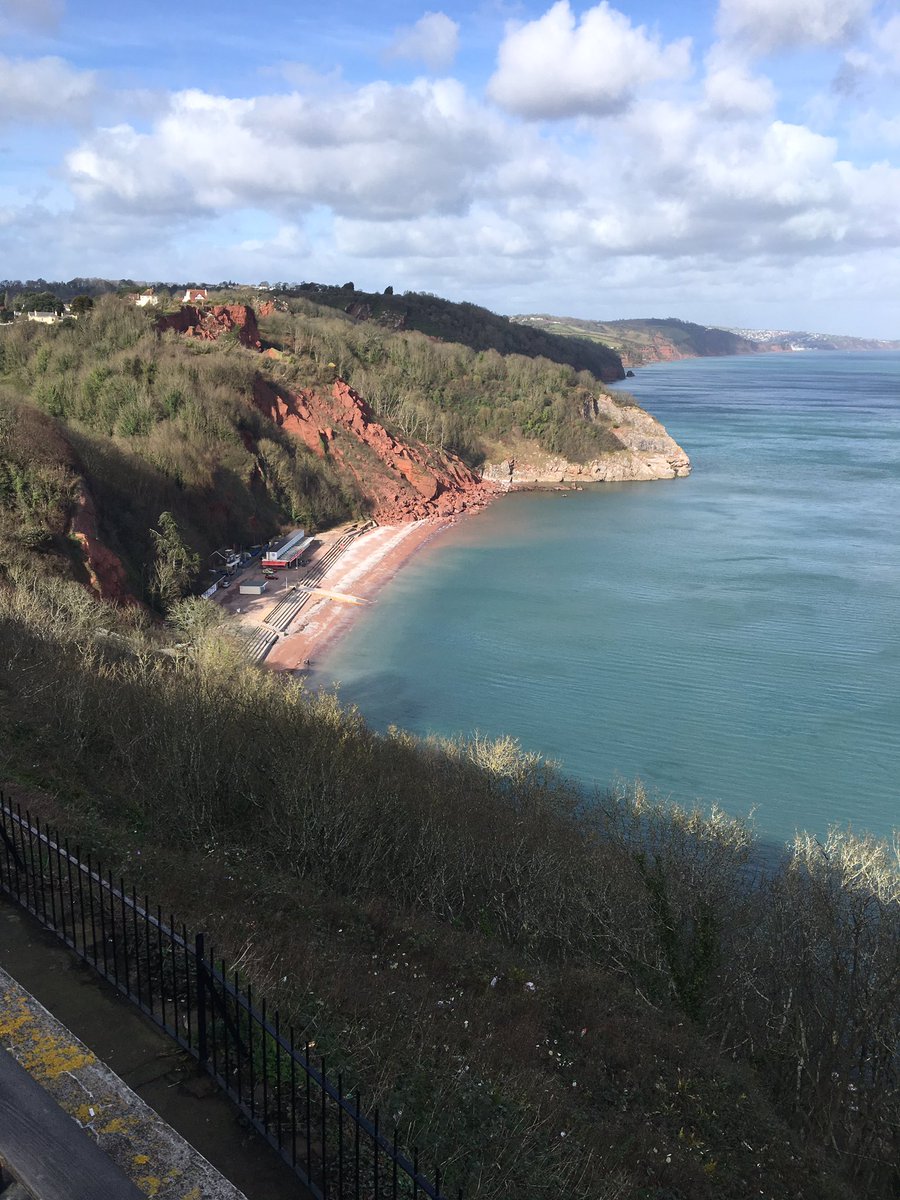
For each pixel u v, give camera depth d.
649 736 64.62
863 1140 20.75
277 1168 9.77
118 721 33.94
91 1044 11.29
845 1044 23.44
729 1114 18.38
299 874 26.19
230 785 31.14
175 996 11.51
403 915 23.23
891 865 43.28
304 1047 12.93
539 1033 18.69
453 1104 13.58
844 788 57.09
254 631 85.50
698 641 84.38
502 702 70.94
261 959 16.09
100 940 13.64
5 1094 8.47
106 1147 8.59
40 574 70.31
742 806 54.81
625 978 25.33
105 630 61.69
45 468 78.88
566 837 35.06
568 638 85.75
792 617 91.12
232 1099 10.52
